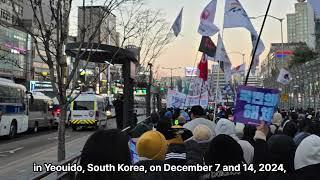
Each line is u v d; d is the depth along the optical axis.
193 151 5.80
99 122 35.91
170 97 22.78
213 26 14.59
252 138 6.73
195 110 8.87
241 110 7.30
